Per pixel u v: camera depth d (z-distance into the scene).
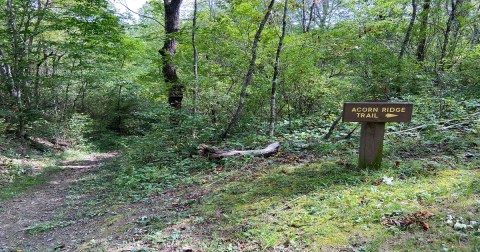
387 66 9.34
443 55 10.98
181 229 4.00
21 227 5.44
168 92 11.00
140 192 6.25
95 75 14.43
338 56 9.76
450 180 4.22
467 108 7.63
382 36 11.70
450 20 11.19
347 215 3.62
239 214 4.12
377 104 4.79
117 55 15.01
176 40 11.20
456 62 9.97
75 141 14.94
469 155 5.23
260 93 9.75
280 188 4.80
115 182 7.52
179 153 8.42
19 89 13.43
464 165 4.81
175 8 11.27
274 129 9.00
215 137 9.10
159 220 4.45
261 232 3.54
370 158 4.97
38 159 11.58
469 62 9.42
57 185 8.65
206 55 10.50
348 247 3.07
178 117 9.09
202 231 3.85
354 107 4.79
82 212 5.77
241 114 9.91
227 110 10.08
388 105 4.79
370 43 9.85
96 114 19.08
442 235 3.01
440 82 8.88
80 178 9.22
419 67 10.11
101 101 19.38
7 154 10.78
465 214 3.28
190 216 4.37
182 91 10.61
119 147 15.75
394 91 9.95
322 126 8.73
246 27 9.56
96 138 17.38
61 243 4.43
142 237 3.96
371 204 3.79
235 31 9.73
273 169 5.82
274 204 4.26
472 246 2.78
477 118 6.89
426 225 3.16
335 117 9.32
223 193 5.06
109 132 17.81
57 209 6.32
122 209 5.41
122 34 14.91
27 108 13.55
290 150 6.91
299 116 10.54
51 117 15.20
